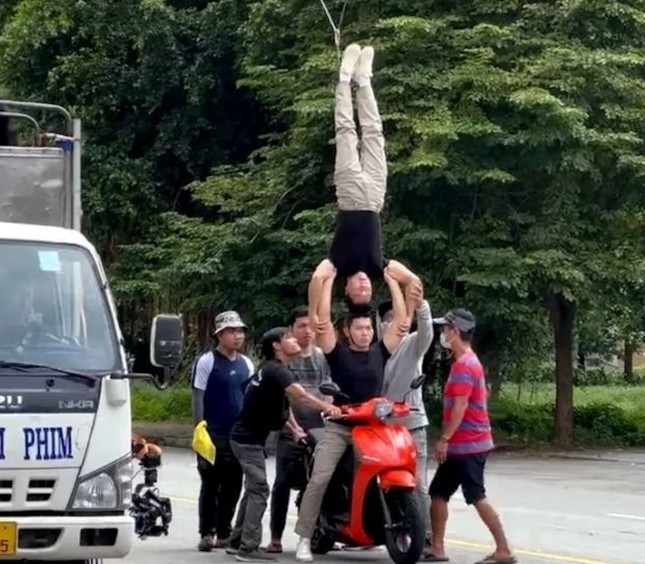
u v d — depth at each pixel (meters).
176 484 19.39
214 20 32.88
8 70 35.09
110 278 32.78
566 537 14.18
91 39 34.19
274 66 29.86
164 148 33.72
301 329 12.31
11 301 9.21
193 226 29.17
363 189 11.83
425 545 11.62
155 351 9.31
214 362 12.53
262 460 12.02
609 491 20.00
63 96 34.44
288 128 31.52
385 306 12.66
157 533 11.03
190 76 32.88
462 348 11.77
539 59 26.20
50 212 10.70
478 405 11.73
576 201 26.66
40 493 8.74
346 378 11.54
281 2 28.83
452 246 26.38
